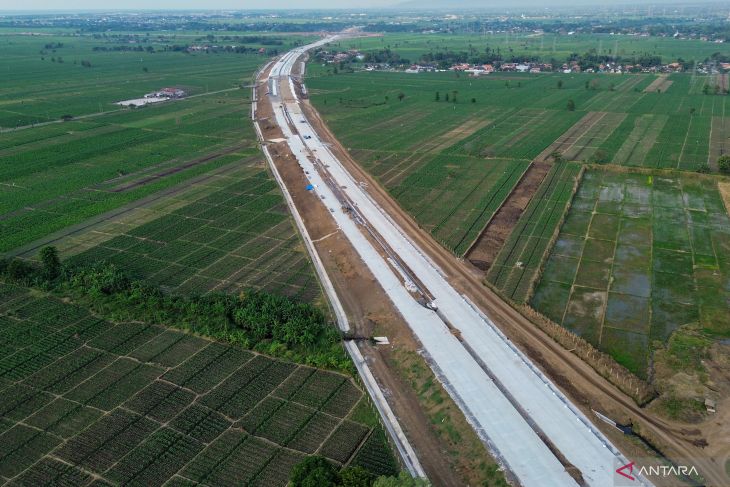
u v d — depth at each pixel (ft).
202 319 220.23
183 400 182.80
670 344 208.54
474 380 185.37
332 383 189.98
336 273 261.44
